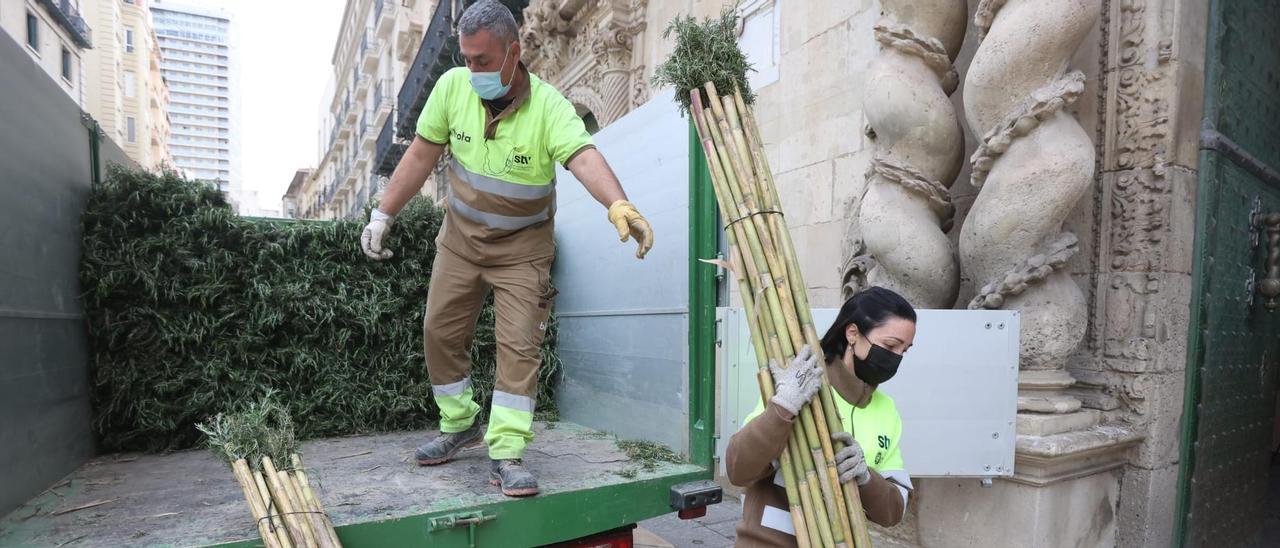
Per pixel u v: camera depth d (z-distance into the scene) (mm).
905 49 3424
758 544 1553
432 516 1745
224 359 2861
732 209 1688
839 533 1411
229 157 114062
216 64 112562
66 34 22266
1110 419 3096
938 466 2773
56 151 2389
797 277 1605
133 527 1714
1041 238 3014
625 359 2756
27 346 2029
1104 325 3150
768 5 4969
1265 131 3789
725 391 2455
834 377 1585
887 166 3438
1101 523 3096
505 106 2031
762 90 5008
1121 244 3088
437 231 3326
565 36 8453
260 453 1626
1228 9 3270
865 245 3756
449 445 2436
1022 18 2967
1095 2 2914
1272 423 4074
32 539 1628
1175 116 2959
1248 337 3658
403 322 3209
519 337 2098
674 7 6074
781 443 1414
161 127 59219
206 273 2840
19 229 2014
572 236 3326
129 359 2678
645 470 2170
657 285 2494
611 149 2842
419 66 15133
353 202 41875
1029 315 3004
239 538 1604
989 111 3123
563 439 2773
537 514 1880
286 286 2955
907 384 2758
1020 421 2930
